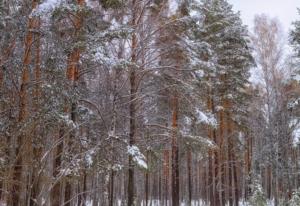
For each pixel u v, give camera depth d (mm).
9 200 10828
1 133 11141
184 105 18609
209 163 24734
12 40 13094
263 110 31766
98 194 20781
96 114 15094
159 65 17594
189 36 19078
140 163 14258
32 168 10617
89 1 14805
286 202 27453
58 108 11703
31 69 13750
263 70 30578
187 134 17547
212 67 17891
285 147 27969
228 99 25688
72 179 11828
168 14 17312
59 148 11742
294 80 24422
